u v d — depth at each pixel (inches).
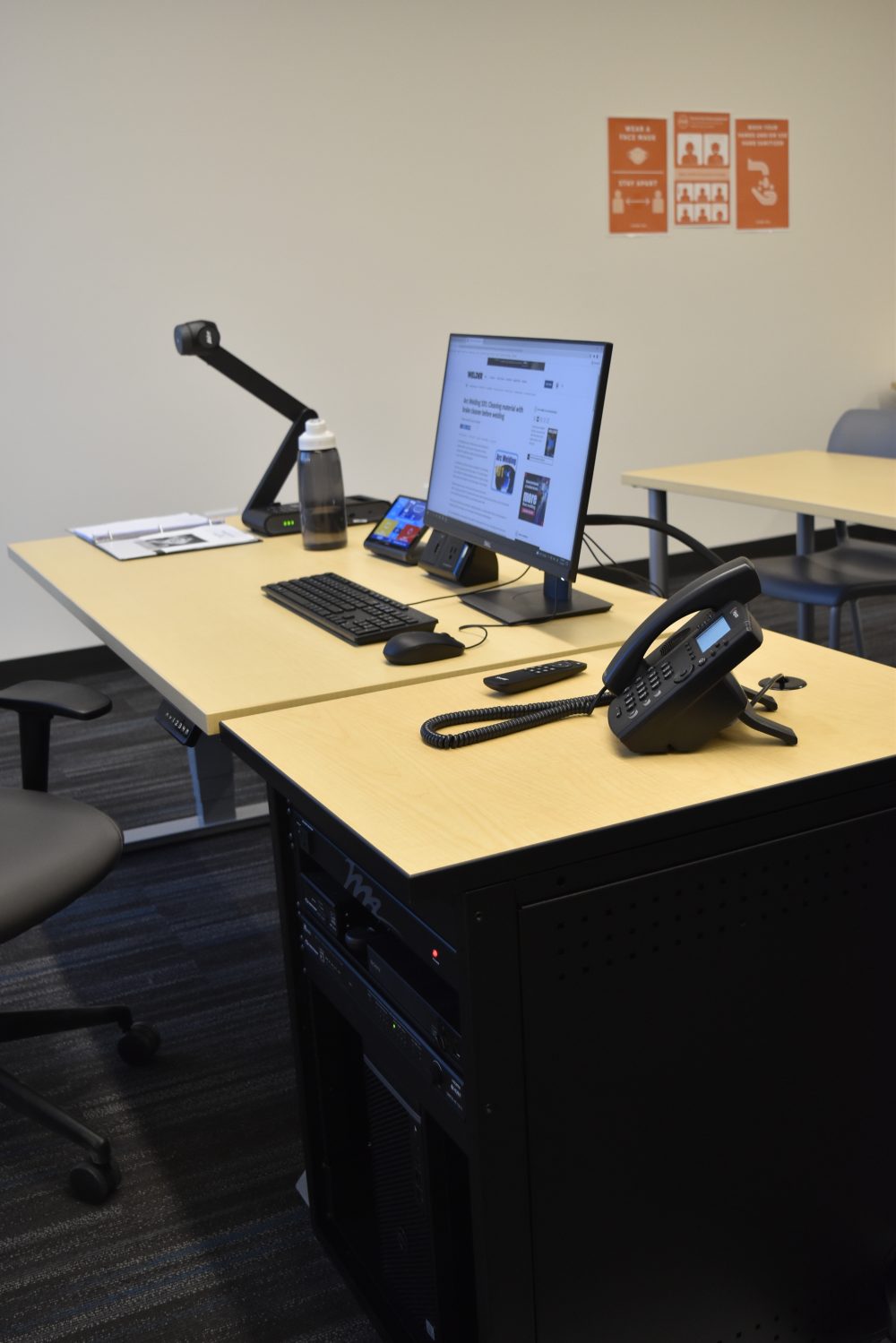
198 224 154.9
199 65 150.6
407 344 171.5
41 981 89.4
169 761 132.6
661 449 194.5
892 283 207.6
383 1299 56.6
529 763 48.9
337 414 169.3
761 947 46.8
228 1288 59.6
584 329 183.3
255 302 160.6
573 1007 43.6
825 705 53.3
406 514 90.7
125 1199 66.4
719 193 188.1
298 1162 68.7
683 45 179.6
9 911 59.8
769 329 198.4
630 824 42.7
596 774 47.3
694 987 45.7
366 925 54.1
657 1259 47.9
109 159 148.5
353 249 164.6
